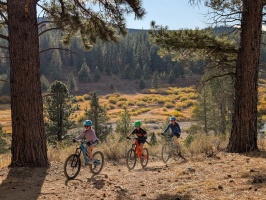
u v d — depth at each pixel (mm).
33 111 9031
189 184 6816
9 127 77938
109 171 10023
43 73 170250
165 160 11492
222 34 11289
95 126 42969
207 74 12383
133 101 126438
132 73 169125
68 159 8422
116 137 14258
